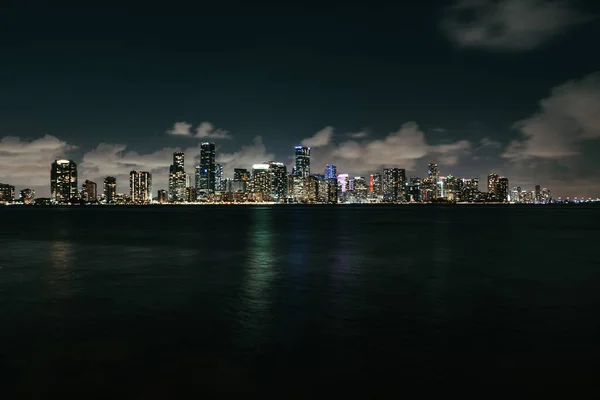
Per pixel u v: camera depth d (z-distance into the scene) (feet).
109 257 104.53
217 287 66.13
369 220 341.62
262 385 30.78
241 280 72.13
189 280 72.18
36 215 510.99
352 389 30.19
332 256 105.60
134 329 43.86
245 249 122.52
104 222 317.83
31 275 77.82
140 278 74.28
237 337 41.22
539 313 50.01
